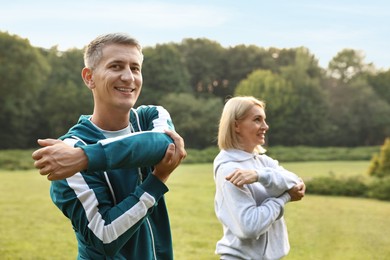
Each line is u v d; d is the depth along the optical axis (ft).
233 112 9.43
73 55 158.10
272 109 159.63
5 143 142.41
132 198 5.43
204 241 31.63
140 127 6.37
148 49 167.32
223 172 9.04
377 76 183.73
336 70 188.03
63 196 5.60
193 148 147.74
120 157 5.03
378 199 55.47
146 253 6.02
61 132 146.51
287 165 108.68
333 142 163.32
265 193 9.06
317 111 162.40
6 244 30.37
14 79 144.56
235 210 8.63
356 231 35.04
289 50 186.29
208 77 178.09
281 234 9.09
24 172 89.35
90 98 148.56
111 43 5.83
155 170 5.49
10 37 147.02
